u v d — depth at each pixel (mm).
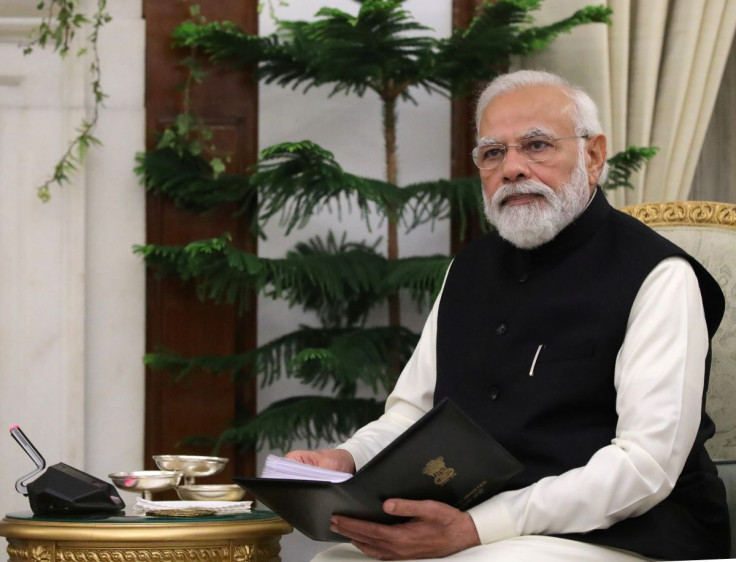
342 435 3232
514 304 2158
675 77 3406
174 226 3496
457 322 2254
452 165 3557
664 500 1976
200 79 3461
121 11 3531
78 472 2229
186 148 3406
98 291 3475
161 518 2088
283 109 3557
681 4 3404
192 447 3471
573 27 3348
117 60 3512
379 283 3189
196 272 3146
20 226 3461
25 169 3467
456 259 2375
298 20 3549
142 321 3477
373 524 1853
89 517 2115
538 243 2131
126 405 3471
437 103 3572
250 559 2074
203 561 2039
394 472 1758
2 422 3424
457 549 1861
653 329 1957
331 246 3506
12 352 3439
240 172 3529
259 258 3102
